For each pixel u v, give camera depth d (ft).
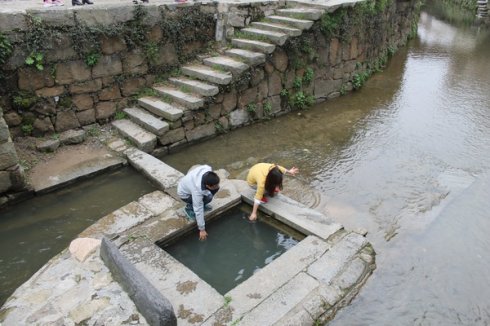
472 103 30.76
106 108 22.88
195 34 25.66
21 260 14.35
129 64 23.04
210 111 23.32
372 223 16.44
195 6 25.09
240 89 24.41
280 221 15.87
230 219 16.42
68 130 21.70
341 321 11.85
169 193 17.16
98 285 12.03
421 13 76.48
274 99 26.96
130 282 11.38
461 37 55.16
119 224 15.12
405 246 15.19
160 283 12.39
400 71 39.04
